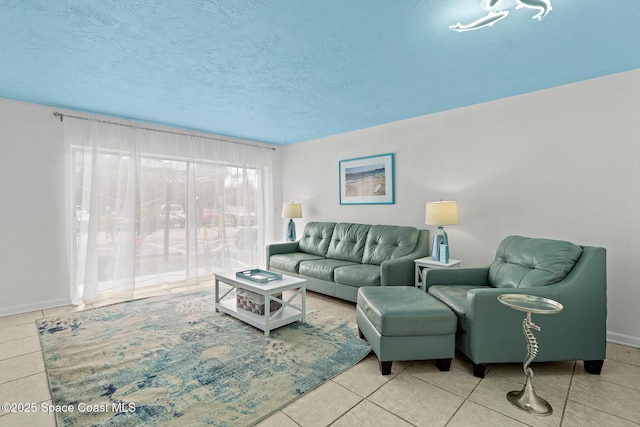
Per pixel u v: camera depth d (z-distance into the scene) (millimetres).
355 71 2438
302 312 2803
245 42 1998
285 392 1756
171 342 2391
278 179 5367
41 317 2930
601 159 2525
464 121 3291
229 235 4617
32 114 3139
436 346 1953
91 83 2652
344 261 3809
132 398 1694
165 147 4016
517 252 2395
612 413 1597
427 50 2104
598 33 1891
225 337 2482
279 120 3816
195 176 4254
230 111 3457
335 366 2039
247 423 1507
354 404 1664
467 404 1667
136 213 3703
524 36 1926
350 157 4383
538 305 1650
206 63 2291
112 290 3521
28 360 2115
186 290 3867
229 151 4648
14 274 3053
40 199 3182
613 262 2479
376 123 3961
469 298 1941
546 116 2785
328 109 3389
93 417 1542
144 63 2287
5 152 3010
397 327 1902
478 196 3203
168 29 1844
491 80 2611
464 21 1765
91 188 3369
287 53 2146
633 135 2391
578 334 1923
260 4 1606
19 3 1581
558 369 2039
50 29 1835
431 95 2963
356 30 1859
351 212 4391
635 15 1701
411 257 3133
